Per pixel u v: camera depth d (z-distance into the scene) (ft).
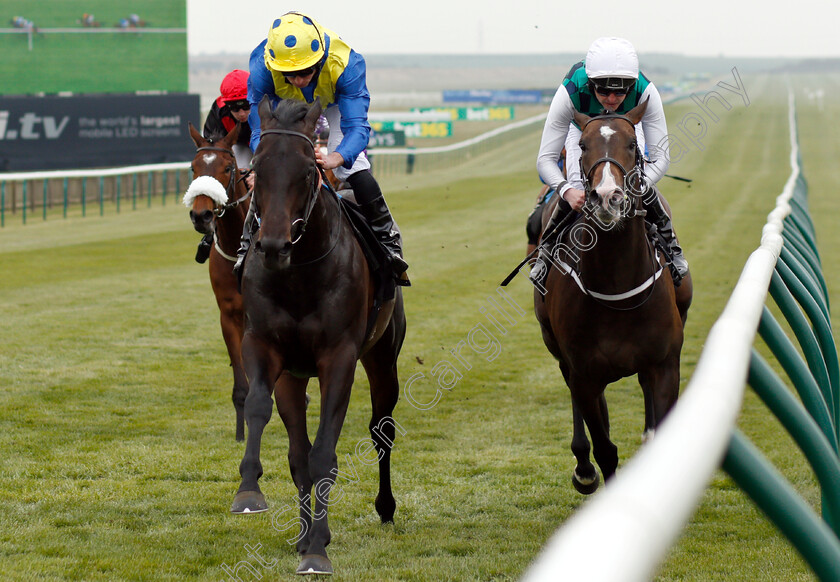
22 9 88.43
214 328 37.24
